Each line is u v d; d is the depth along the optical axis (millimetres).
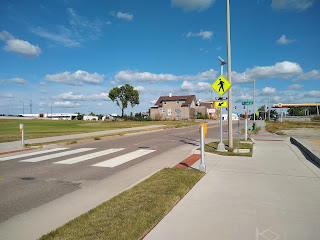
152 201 4996
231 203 5094
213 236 3732
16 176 7777
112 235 3621
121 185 6766
